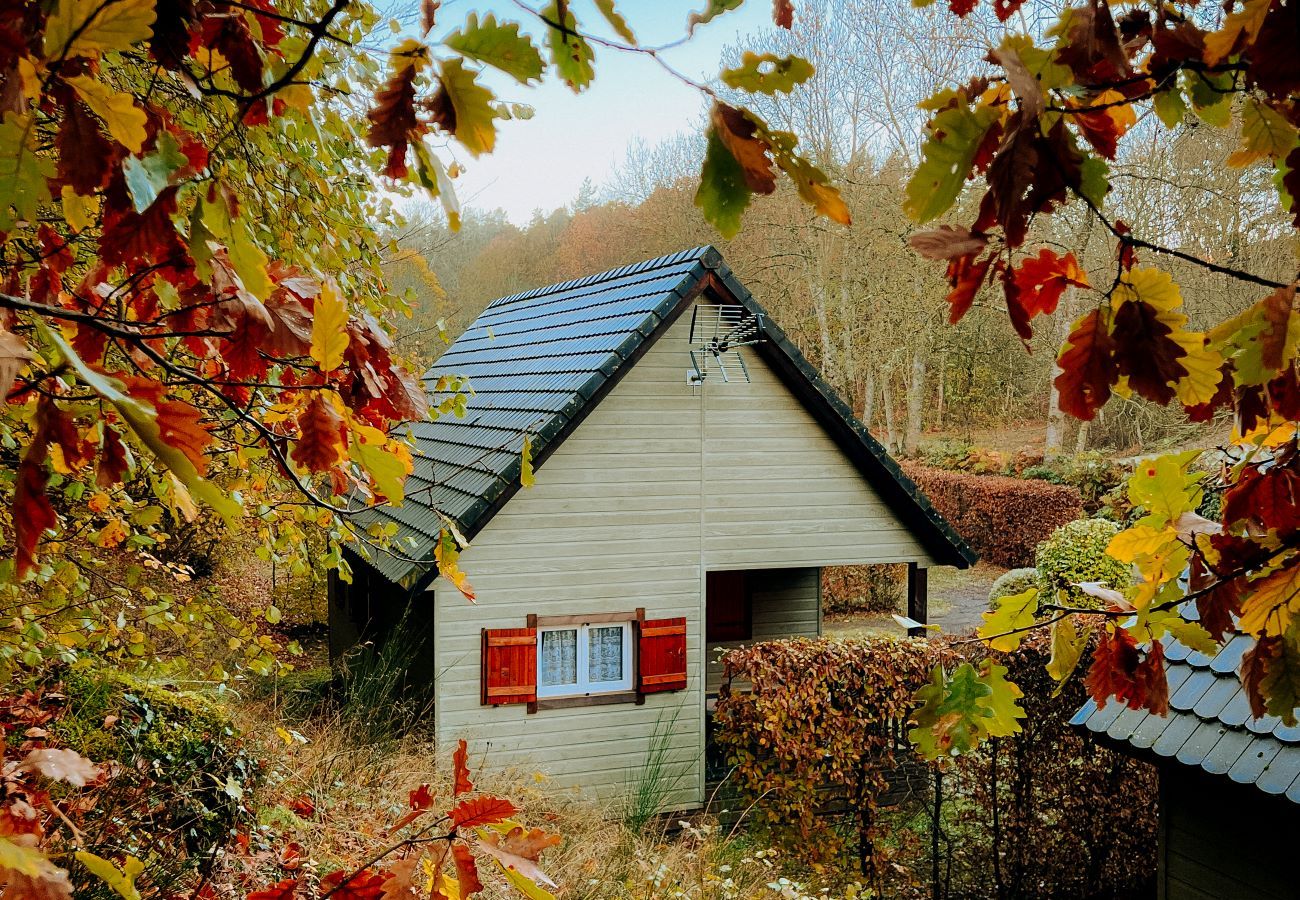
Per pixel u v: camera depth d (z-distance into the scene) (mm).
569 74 745
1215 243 17016
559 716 10102
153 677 5254
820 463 10977
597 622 10258
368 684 9711
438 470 11109
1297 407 1180
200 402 2129
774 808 9305
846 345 26219
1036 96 724
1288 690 1363
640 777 10336
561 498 10125
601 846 7465
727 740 9383
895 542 11219
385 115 760
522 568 9992
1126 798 9062
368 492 1404
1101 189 800
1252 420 1163
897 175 23516
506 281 35312
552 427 9648
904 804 9930
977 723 1639
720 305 10578
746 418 10758
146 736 4578
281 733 5605
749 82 720
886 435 31109
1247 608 1378
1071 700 8938
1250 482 1478
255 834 4773
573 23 714
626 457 10352
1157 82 990
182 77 912
